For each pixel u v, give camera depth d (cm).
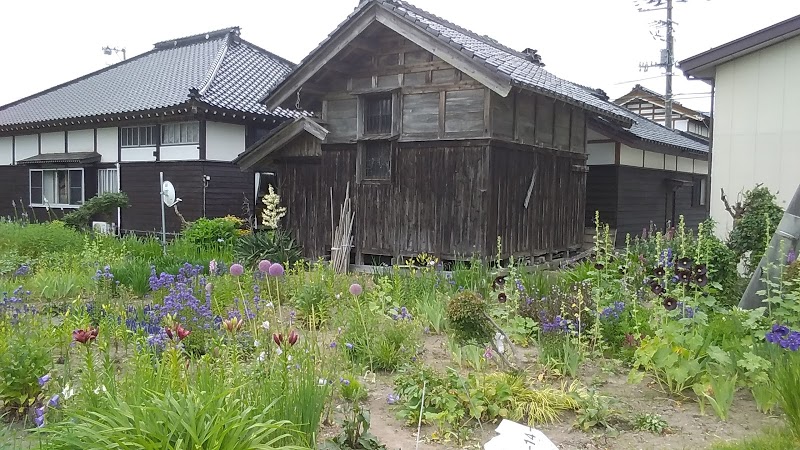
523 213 1196
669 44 2766
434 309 709
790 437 393
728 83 1062
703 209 2306
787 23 971
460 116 1101
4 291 729
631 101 3130
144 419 283
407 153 1163
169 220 1845
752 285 673
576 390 477
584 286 723
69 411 329
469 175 1092
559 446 402
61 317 672
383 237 1197
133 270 898
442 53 1043
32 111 2384
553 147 1307
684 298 575
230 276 848
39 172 2258
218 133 1800
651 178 1886
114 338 575
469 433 413
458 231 1105
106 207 1670
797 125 1000
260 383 397
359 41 1155
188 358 511
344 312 687
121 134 1986
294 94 1244
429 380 454
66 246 1208
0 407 454
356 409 396
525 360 582
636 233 1795
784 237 662
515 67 1158
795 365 430
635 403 479
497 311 678
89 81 2514
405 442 405
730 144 1065
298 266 977
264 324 508
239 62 2152
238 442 287
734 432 423
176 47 2500
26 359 446
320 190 1291
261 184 1905
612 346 594
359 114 1212
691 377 496
